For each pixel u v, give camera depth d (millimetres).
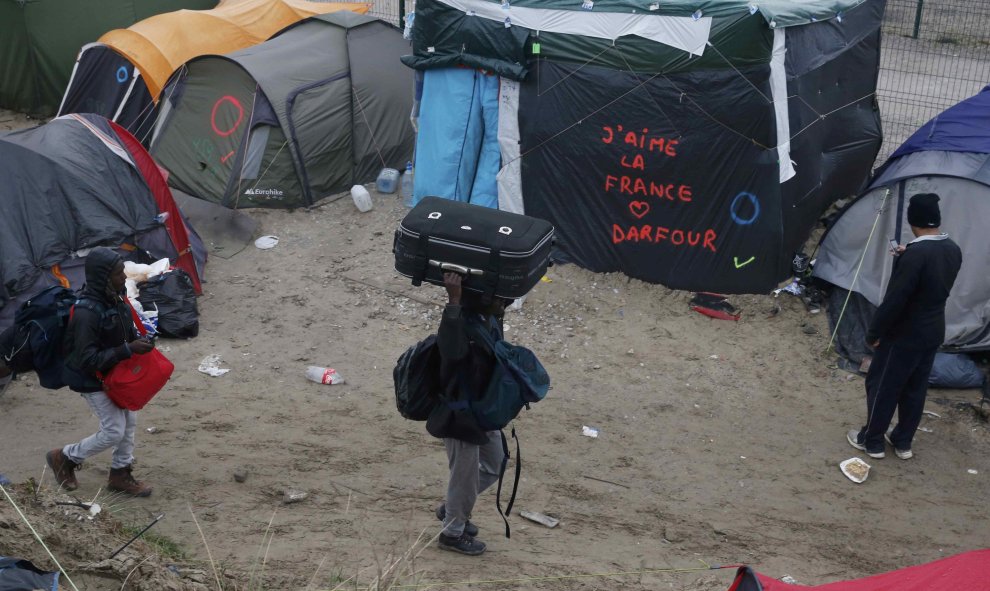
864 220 8977
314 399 7754
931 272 6570
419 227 4820
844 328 8969
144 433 7043
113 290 5500
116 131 9195
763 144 9000
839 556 6074
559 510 6355
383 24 12398
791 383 8305
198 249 9930
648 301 9523
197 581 4480
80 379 5520
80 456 5820
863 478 6988
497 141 10086
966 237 8289
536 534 5980
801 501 6719
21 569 3342
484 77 9945
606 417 7707
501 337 5078
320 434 7199
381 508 6129
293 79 11133
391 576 4820
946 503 6789
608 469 6973
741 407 7941
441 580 5074
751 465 7141
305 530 5723
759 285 9445
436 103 10297
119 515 5676
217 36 12938
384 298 9453
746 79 8789
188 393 7742
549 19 9414
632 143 9375
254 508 6023
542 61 9586
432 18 10016
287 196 11125
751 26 8633
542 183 9938
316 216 11094
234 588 4574
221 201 11023
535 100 9695
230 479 6422
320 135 11234
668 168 9305
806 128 9609
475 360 4824
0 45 14539
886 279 8867
